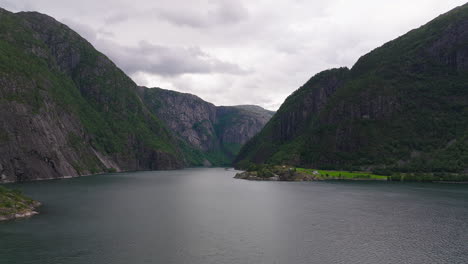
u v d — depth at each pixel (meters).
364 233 68.00
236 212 90.50
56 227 71.81
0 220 77.62
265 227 73.19
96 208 95.19
